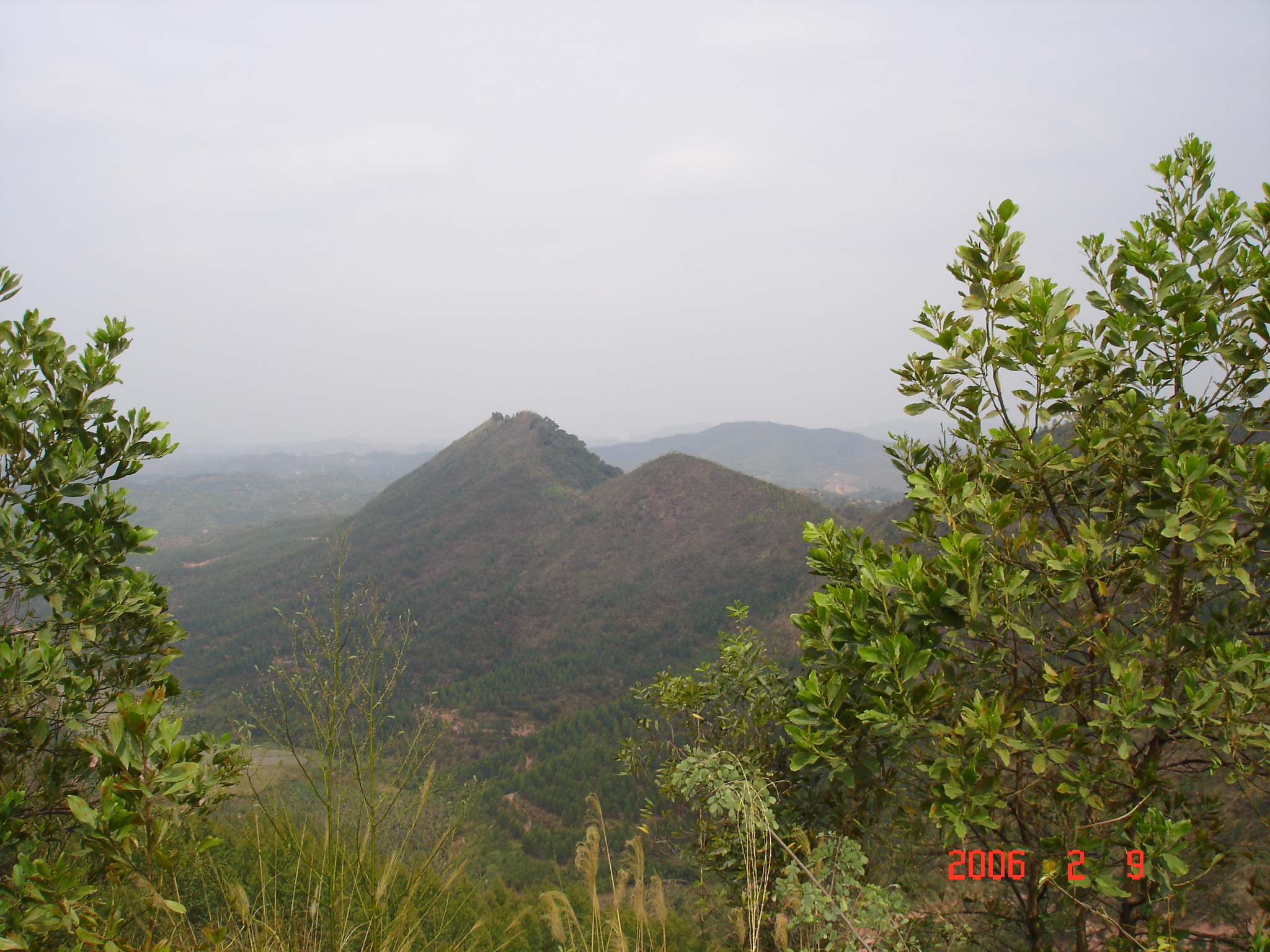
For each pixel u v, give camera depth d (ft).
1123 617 12.00
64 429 14.64
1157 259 11.98
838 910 9.78
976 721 9.82
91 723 12.85
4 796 10.66
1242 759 10.20
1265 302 11.06
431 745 10.27
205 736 13.16
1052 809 11.73
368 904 9.10
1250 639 10.77
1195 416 11.35
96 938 7.80
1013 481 11.93
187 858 10.16
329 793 9.01
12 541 12.71
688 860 13.94
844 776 10.64
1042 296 11.48
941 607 11.05
